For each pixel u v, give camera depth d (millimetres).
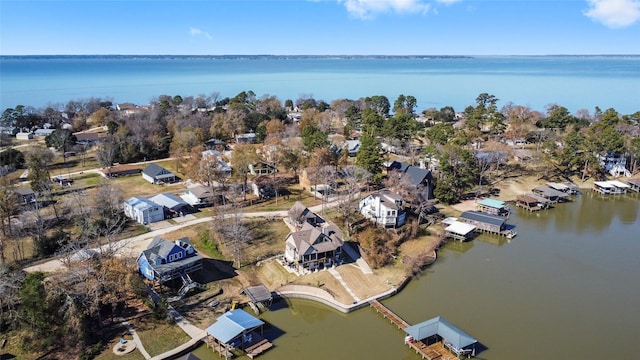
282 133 134375
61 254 60031
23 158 113250
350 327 53062
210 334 47719
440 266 68812
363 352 48219
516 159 121125
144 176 105938
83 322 47344
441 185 92812
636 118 144500
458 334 47312
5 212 69250
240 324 48812
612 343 49656
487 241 78812
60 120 174000
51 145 126625
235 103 179500
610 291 61125
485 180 108938
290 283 61469
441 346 48219
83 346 46312
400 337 51125
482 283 63406
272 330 52250
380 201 76562
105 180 100688
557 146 119438
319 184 93875
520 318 54438
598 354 47688
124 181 103562
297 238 65562
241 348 48156
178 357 46812
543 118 159000
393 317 53844
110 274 50656
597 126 133000
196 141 125500
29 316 44969
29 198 84062
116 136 125438
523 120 151750
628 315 55281
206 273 63219
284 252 69500
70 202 81312
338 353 48031
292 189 96812
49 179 93938
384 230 74750
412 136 137375
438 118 180875
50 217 77062
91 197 84750
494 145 121562
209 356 47406
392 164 100875
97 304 48531
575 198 103312
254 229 75812
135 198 82750
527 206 94438
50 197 85125
